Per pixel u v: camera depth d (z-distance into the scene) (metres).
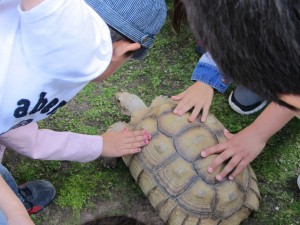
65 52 0.75
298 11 0.42
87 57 0.78
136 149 1.20
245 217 1.18
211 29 0.49
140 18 0.85
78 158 1.19
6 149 1.37
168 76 1.53
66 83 0.84
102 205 1.28
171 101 1.29
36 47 0.75
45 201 1.26
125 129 1.25
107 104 1.46
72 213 1.26
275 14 0.43
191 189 1.13
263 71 0.48
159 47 1.59
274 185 1.32
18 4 0.76
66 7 0.70
